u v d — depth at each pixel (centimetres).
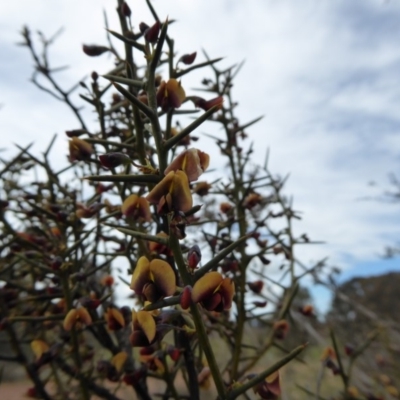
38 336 20
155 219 15
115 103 19
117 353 17
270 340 18
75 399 21
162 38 11
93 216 17
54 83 18
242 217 17
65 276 16
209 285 9
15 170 21
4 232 19
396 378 34
